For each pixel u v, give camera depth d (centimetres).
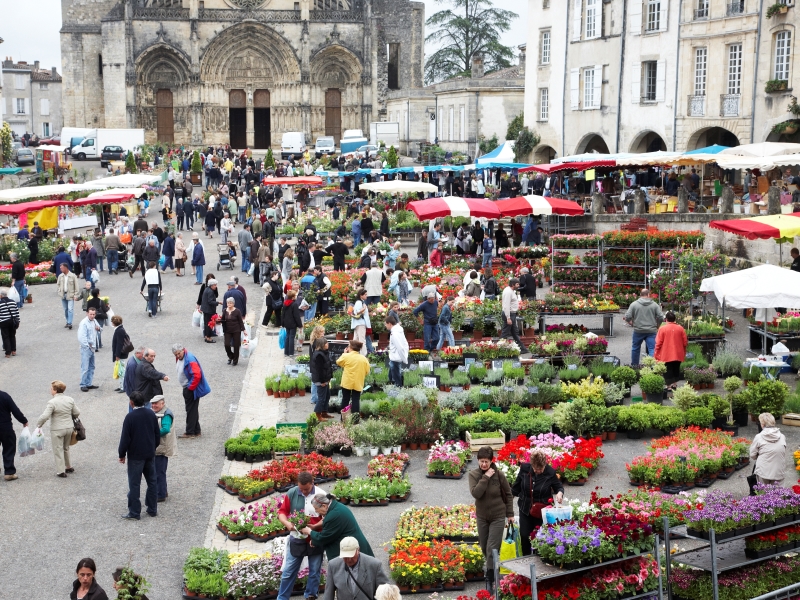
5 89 13362
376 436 1917
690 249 2986
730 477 1772
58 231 4781
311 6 9700
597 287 3195
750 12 4441
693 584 1275
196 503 1700
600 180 4703
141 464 1619
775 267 2330
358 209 5253
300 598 1361
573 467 1731
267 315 3130
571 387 2177
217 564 1405
